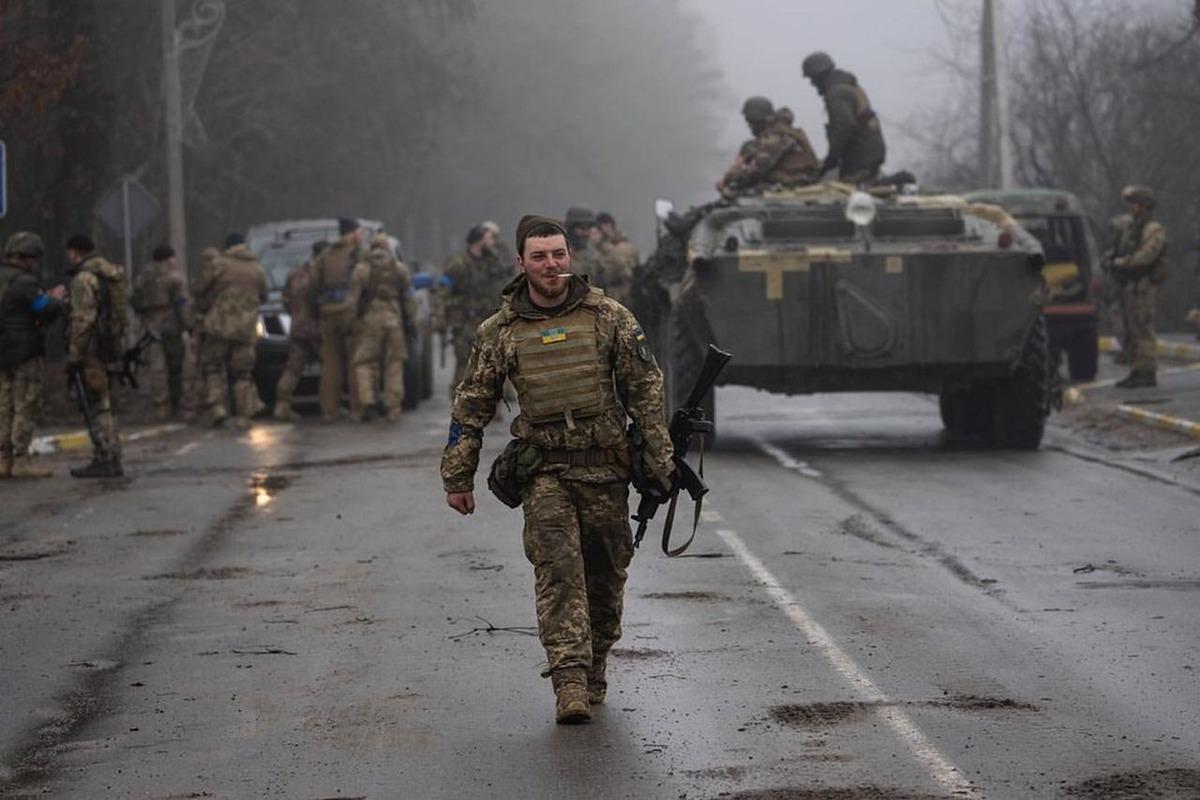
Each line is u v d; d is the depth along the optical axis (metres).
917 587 15.35
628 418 11.56
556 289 11.03
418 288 38.47
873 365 25.98
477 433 11.30
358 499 21.88
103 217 40.09
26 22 39.59
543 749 10.46
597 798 9.50
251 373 33.72
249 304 33.56
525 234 11.05
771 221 26.72
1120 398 33.94
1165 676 12.02
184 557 17.64
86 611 14.91
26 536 19.23
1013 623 13.80
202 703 11.73
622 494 11.23
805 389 26.81
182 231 48.12
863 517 19.55
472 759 10.30
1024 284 26.03
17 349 24.61
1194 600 14.66
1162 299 57.53
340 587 15.77
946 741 10.45
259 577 16.39
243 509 21.20
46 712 11.61
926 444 28.11
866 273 25.91
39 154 41.72
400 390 34.47
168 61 48.06
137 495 22.72
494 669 12.52
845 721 10.94
